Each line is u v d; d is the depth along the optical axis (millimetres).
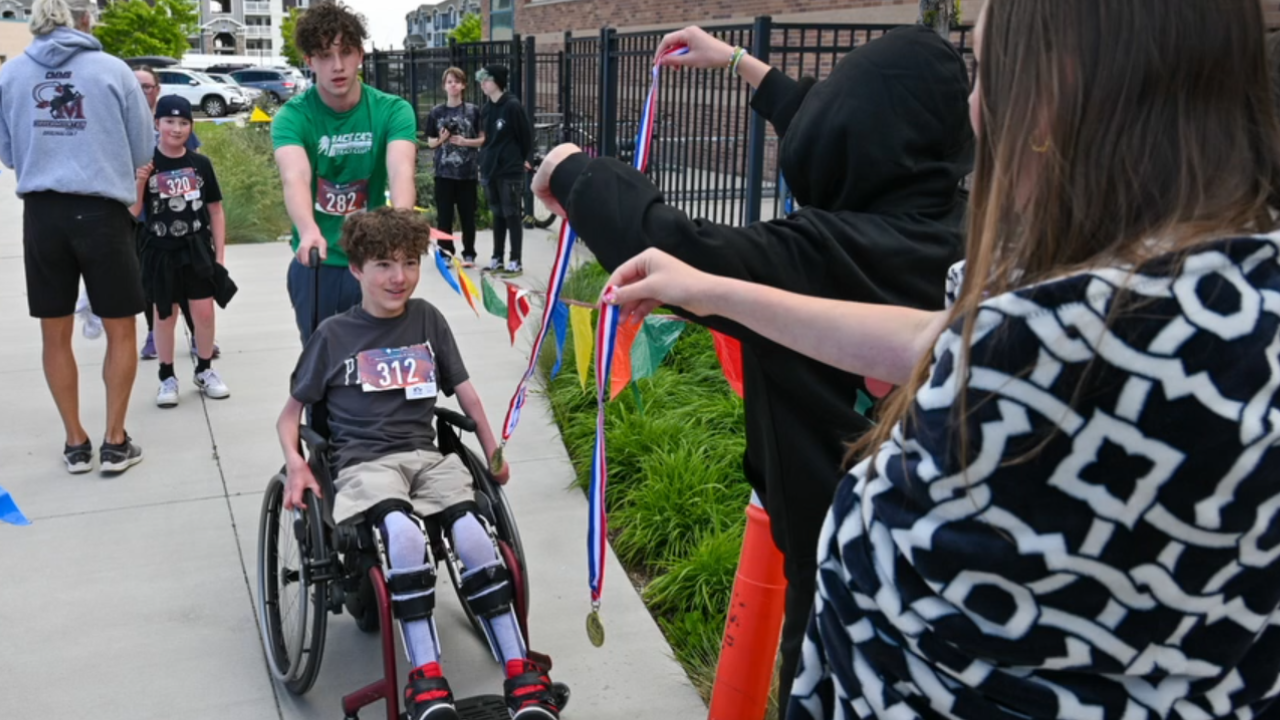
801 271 1750
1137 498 991
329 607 3062
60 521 4383
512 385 6012
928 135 1864
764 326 1473
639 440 4672
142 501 4582
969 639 1085
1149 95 1028
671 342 2387
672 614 3746
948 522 1074
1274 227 1044
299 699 3244
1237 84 1045
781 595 2471
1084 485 1000
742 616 2504
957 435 1049
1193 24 1018
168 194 5539
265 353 6691
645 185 1733
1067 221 1053
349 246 3125
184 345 6820
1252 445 975
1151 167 1026
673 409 5027
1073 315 983
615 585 3912
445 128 9188
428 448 3125
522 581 2861
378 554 2842
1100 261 1015
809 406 1876
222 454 5098
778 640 2520
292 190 3594
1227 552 1010
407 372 3119
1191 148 1022
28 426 5434
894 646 1169
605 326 1751
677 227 1674
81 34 4500
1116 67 1028
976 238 1184
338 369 3119
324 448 3014
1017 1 1100
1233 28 1028
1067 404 988
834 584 1237
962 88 1907
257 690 3293
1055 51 1058
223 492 4684
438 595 3818
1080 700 1070
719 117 7391
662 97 8227
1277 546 1031
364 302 3205
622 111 8992
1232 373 969
